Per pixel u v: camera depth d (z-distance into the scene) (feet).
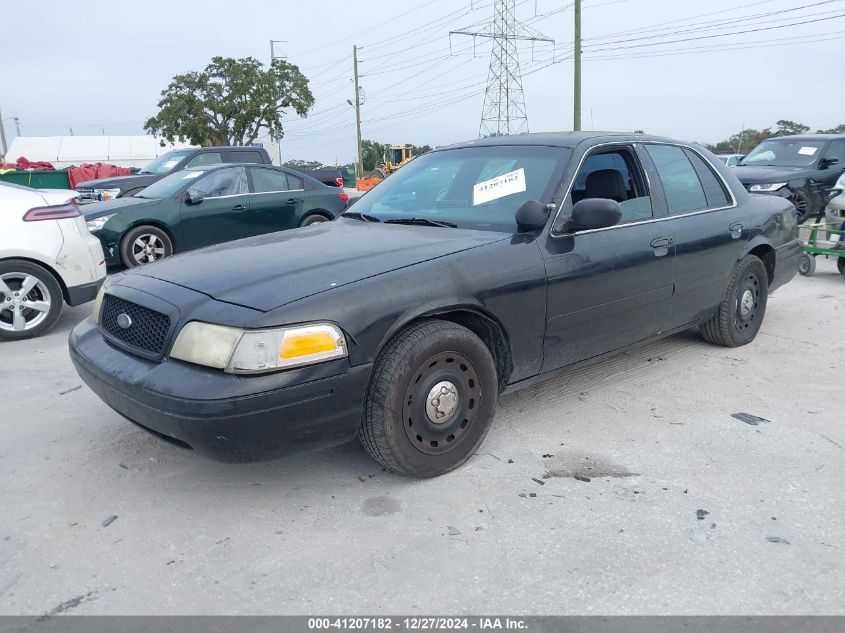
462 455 11.19
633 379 15.60
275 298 9.45
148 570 8.86
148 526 9.88
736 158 57.82
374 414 10.11
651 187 14.46
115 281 11.64
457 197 13.47
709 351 17.56
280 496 10.65
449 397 10.77
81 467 11.69
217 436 8.96
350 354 9.55
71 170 77.66
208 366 9.14
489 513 10.07
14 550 9.32
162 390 9.20
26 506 10.45
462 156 14.57
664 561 8.90
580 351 12.92
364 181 106.83
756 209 17.43
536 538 9.44
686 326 15.83
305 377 9.21
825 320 20.77
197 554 9.19
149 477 11.32
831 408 13.92
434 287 10.41
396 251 11.03
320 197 34.65
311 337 9.23
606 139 13.92
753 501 10.36
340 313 9.52
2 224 19.21
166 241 30.40
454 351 10.68
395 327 9.98
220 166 32.27
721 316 16.88
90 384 10.93
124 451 12.28
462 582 8.52
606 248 12.84
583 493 10.61
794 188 40.37
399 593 8.34
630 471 11.32
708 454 11.91
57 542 9.50
